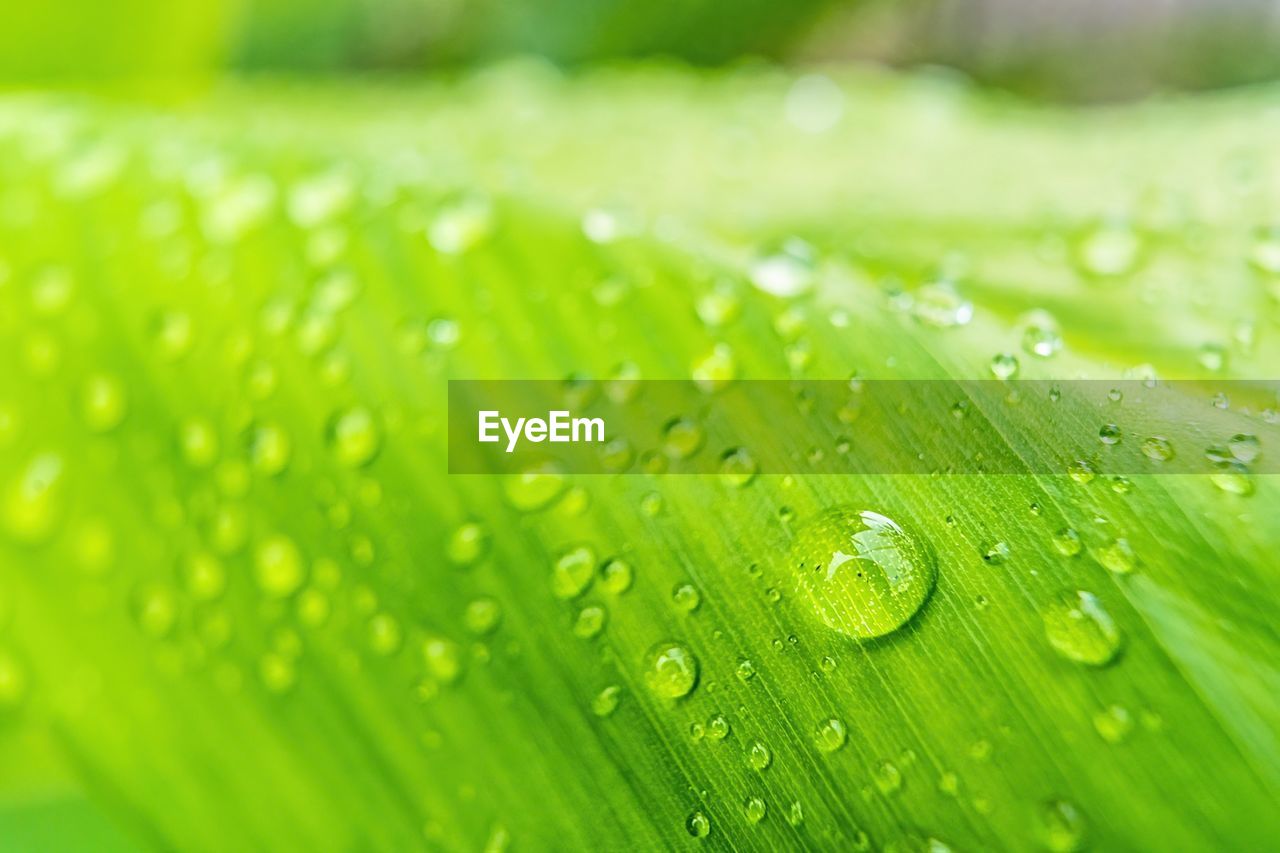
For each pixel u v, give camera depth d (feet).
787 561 0.27
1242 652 0.25
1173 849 0.25
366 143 0.35
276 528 0.28
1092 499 0.27
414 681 0.27
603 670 0.27
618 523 0.27
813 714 0.26
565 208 0.31
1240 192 0.33
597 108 0.47
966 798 0.25
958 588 0.26
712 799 0.26
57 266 0.30
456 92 0.53
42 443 0.29
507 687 0.27
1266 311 0.30
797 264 0.31
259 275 0.30
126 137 0.32
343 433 0.28
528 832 0.27
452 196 0.31
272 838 0.27
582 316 0.29
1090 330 0.29
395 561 0.27
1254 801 0.25
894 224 0.33
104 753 0.28
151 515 0.28
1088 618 0.26
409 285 0.29
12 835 0.34
